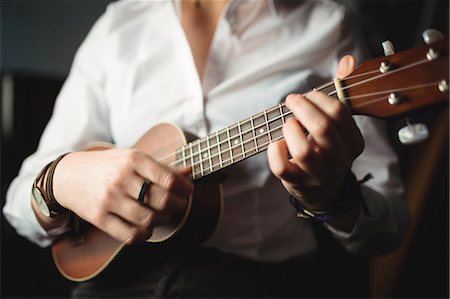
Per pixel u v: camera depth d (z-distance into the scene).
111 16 1.15
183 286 0.90
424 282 1.33
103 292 0.99
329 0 1.02
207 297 0.89
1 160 1.59
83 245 1.00
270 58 0.98
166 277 0.91
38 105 1.63
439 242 1.33
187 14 1.07
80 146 1.13
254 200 0.94
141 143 0.94
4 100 1.59
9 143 1.59
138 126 1.03
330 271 1.07
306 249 0.99
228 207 0.94
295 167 0.64
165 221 0.81
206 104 0.98
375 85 0.63
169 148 0.90
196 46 1.04
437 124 1.31
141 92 1.04
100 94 1.14
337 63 0.98
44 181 0.92
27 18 2.07
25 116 1.61
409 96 0.61
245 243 0.94
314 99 0.60
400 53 0.62
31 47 2.08
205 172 0.79
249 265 0.93
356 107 0.64
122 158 0.80
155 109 1.02
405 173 1.37
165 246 0.90
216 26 1.04
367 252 0.90
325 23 0.98
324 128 0.59
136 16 1.12
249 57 0.99
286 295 0.94
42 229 1.01
